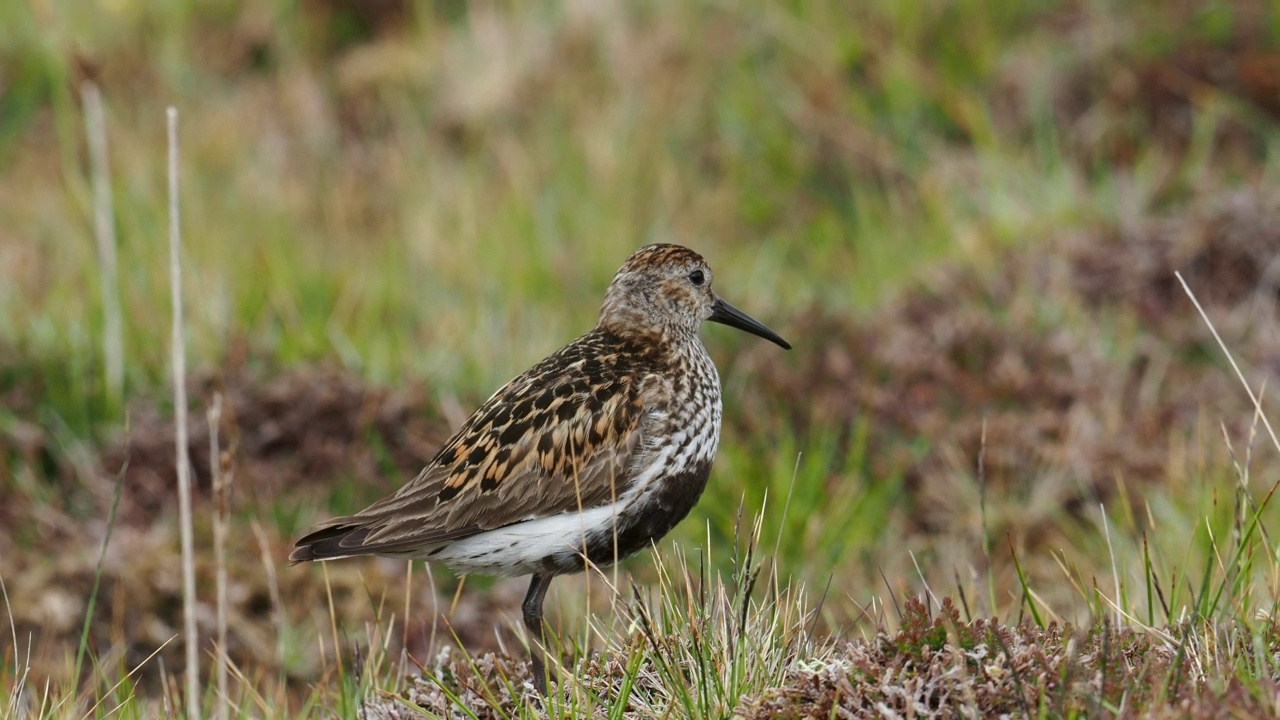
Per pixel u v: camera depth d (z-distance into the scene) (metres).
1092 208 17.00
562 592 12.61
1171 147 18.03
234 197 17.89
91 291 15.30
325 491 14.14
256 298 15.83
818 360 15.08
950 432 14.28
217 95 20.36
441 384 14.94
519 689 8.84
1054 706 7.04
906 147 18.86
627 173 18.30
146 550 13.21
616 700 8.08
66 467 14.19
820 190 18.94
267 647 12.27
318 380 14.62
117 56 20.23
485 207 17.89
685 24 19.83
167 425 14.39
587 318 16.25
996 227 16.91
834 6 19.64
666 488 9.71
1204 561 10.59
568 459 9.47
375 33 21.53
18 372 14.71
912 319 15.91
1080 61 18.81
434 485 9.66
